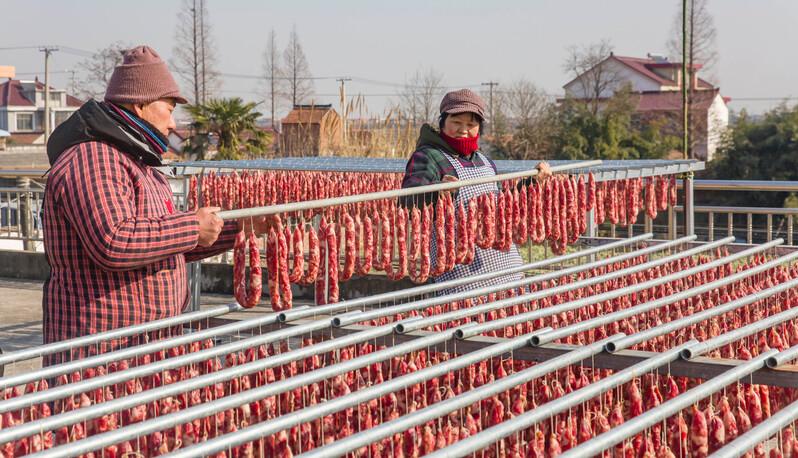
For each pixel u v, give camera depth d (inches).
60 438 130.3
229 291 435.5
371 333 148.8
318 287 208.1
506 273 213.8
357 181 386.0
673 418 136.6
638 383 149.6
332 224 204.5
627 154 1902.1
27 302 423.5
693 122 2012.8
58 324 157.9
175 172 385.7
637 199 324.8
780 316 160.1
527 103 2055.9
